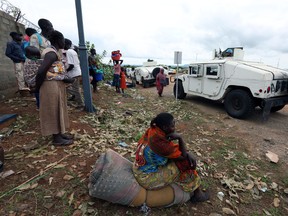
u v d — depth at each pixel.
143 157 2.12
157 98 9.34
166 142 2.00
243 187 2.76
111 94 8.49
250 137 4.70
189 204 2.35
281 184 2.94
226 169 3.21
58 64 2.96
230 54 7.75
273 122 5.89
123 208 2.16
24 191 2.23
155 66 15.25
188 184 2.18
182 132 4.80
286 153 3.94
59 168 2.65
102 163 2.08
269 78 5.39
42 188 2.29
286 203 2.56
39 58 3.22
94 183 2.02
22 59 5.75
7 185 2.30
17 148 3.09
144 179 2.07
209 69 7.15
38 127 3.81
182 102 8.36
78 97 5.31
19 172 2.51
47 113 2.95
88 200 2.20
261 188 2.79
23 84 5.86
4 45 6.57
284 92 5.93
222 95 6.76
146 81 13.55
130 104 7.22
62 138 3.30
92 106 5.12
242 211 2.36
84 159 2.95
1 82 6.27
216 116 6.44
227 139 4.50
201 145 4.09
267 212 2.36
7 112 4.37
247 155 3.77
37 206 2.06
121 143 3.63
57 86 2.95
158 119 1.99
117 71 8.98
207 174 3.01
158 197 2.10
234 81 6.20
